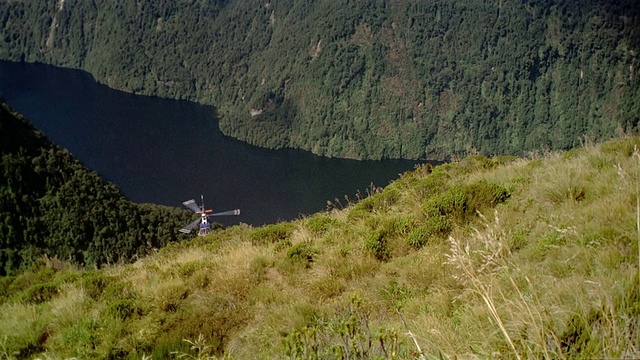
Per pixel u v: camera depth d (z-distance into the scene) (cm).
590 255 381
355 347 278
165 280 695
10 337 583
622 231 399
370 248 621
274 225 977
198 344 480
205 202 13912
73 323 590
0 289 1052
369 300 495
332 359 283
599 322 249
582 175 604
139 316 589
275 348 456
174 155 18325
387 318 446
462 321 354
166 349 496
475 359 276
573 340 241
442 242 584
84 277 784
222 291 618
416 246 611
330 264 612
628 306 247
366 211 855
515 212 585
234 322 540
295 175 17400
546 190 603
